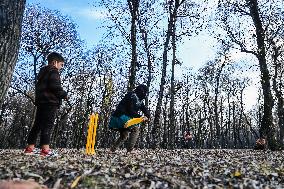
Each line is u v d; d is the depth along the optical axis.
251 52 18.70
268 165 6.36
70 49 40.53
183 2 22.33
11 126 62.19
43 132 6.32
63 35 38.91
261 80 17.69
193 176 4.59
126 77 37.19
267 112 16.88
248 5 18.73
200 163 6.19
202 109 71.94
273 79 36.31
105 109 46.28
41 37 37.84
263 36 18.22
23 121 56.97
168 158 7.40
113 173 4.29
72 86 47.16
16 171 3.95
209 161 6.71
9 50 4.38
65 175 3.84
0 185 2.53
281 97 37.78
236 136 70.19
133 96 8.83
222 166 5.77
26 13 37.22
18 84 38.88
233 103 65.81
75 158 5.94
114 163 5.29
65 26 38.88
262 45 18.11
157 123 20.86
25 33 37.25
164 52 21.98
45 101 6.33
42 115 6.34
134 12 19.38
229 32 20.34
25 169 4.13
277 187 4.22
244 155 9.94
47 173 3.95
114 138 47.56
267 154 10.93
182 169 5.05
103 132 48.09
